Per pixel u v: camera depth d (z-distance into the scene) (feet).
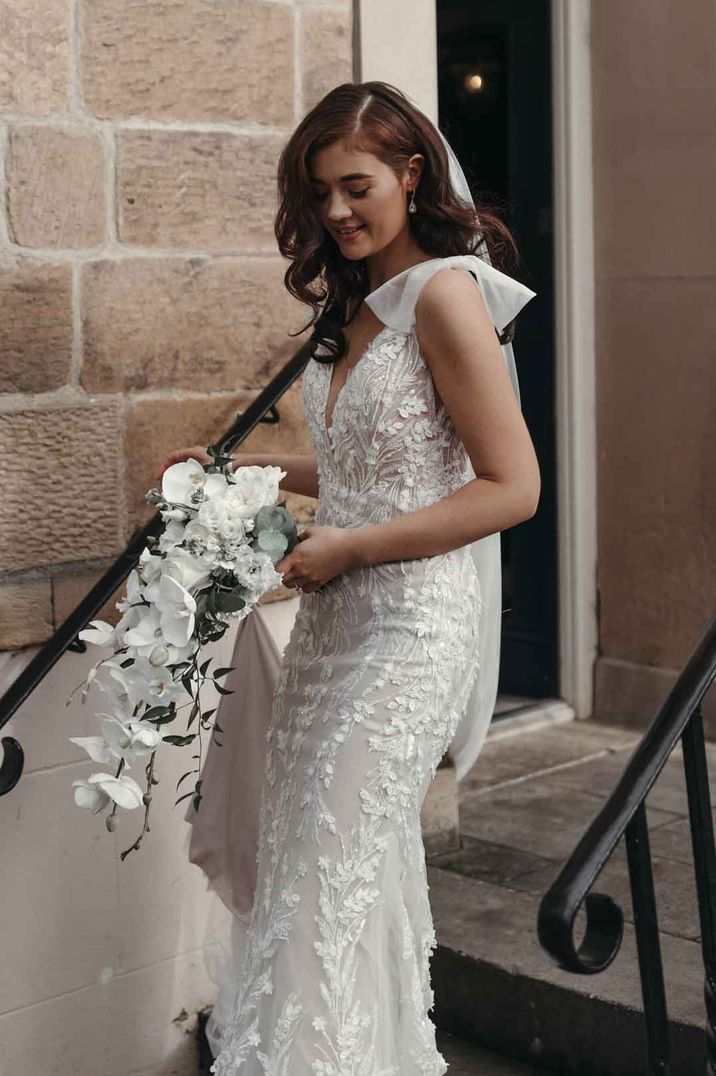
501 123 17.03
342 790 8.29
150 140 10.97
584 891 7.33
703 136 15.83
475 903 12.19
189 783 11.53
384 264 8.87
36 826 10.74
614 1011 10.45
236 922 10.50
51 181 10.50
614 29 16.38
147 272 11.05
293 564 8.25
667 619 16.65
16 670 10.64
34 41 10.32
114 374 10.93
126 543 11.10
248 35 11.45
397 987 8.51
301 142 8.44
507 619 17.74
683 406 16.29
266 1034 8.08
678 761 15.66
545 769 15.60
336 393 8.89
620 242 16.61
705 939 8.39
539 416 17.21
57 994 11.00
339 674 8.57
